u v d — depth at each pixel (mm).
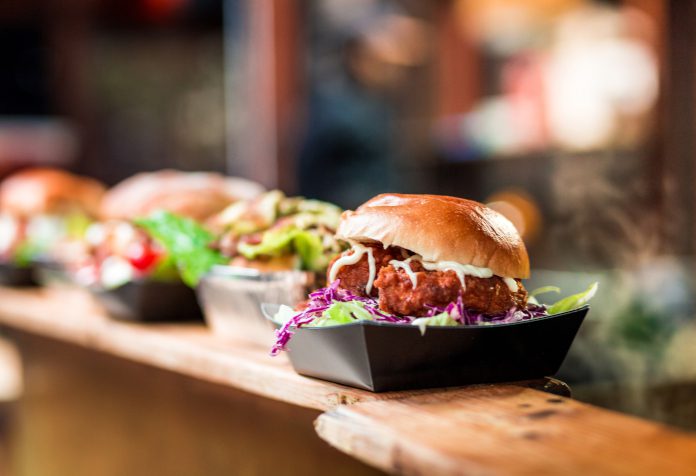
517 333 723
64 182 1512
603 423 647
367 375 720
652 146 1764
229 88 2826
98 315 1106
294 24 2082
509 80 2203
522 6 2055
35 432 1310
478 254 722
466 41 2604
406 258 743
